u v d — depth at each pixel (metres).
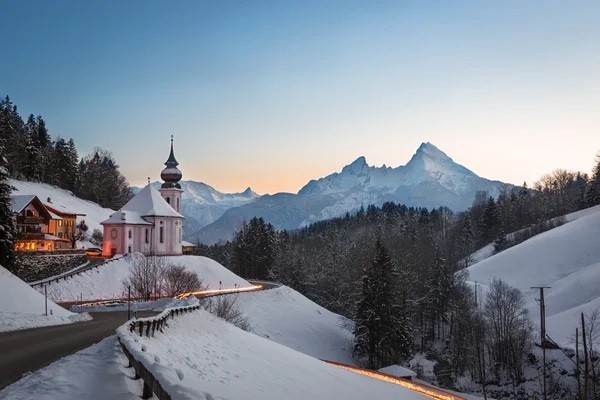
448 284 90.25
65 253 86.06
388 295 72.75
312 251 126.50
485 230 169.38
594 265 95.75
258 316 73.50
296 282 112.19
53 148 188.50
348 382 35.38
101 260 88.81
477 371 68.94
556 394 59.31
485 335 73.00
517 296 79.94
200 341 28.97
